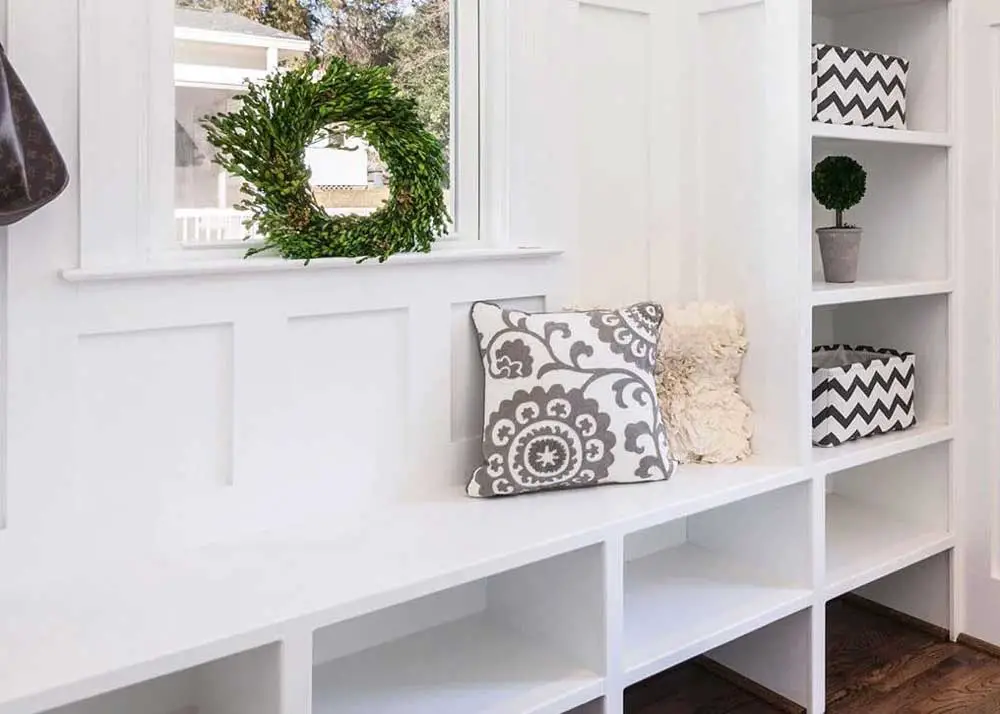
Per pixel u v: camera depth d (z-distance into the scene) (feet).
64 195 5.29
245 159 5.98
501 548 5.78
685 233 8.24
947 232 8.80
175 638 4.58
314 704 5.89
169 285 5.64
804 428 7.48
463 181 7.27
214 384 5.92
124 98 5.48
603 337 6.97
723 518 8.29
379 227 6.40
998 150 8.49
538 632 6.79
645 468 6.96
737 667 8.24
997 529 8.75
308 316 6.26
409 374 6.81
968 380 8.84
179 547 5.83
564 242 7.63
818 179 8.38
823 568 7.70
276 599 5.04
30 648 4.47
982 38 8.51
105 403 5.51
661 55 8.12
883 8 9.14
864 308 9.57
